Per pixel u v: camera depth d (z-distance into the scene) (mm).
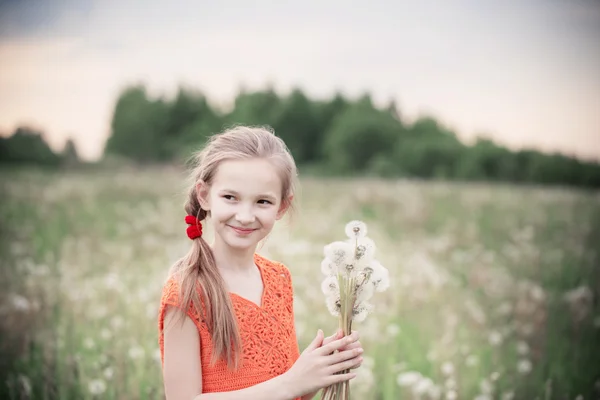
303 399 2256
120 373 3760
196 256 2061
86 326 4824
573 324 5367
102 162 26328
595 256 8312
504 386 4145
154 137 42219
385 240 9141
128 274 6562
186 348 1993
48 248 8164
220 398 1953
